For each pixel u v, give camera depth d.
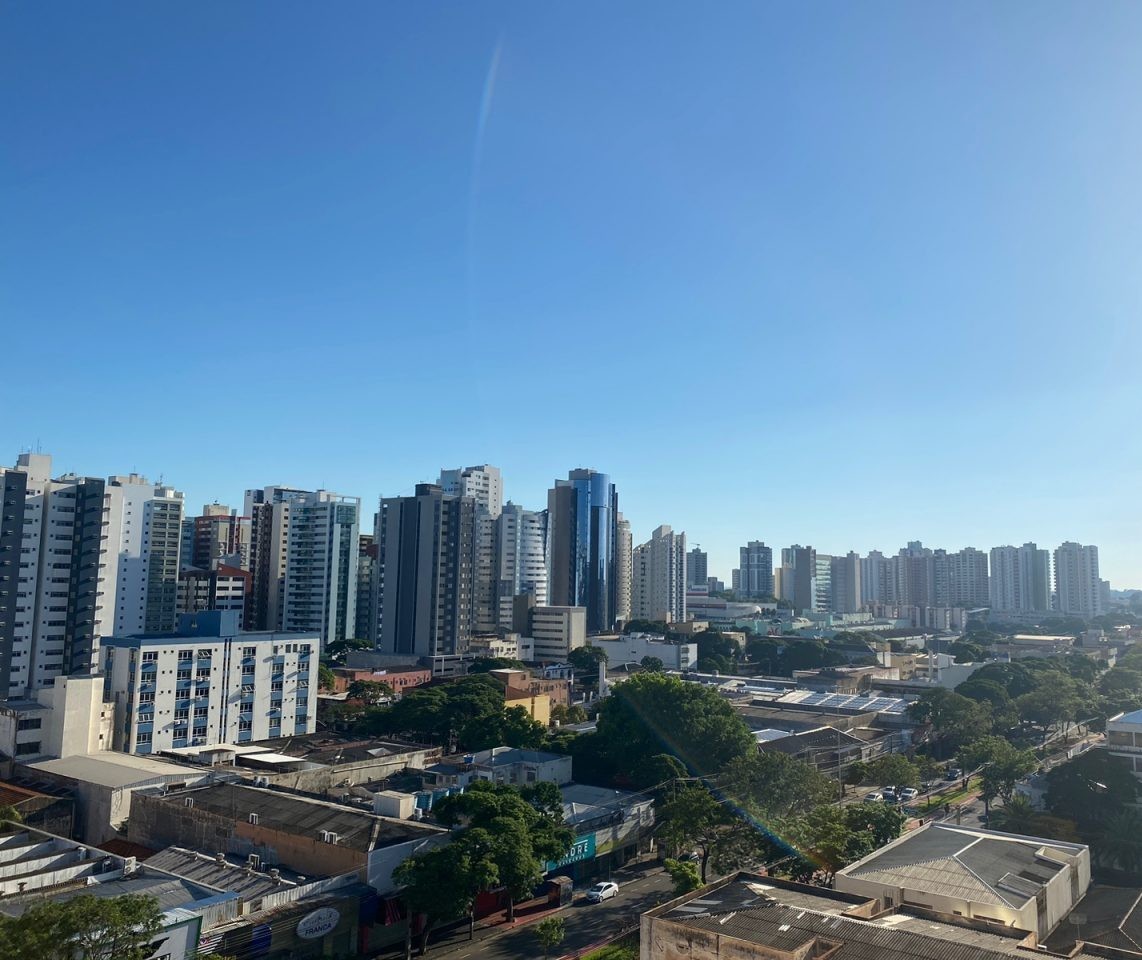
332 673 171.25
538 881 66.94
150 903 43.22
